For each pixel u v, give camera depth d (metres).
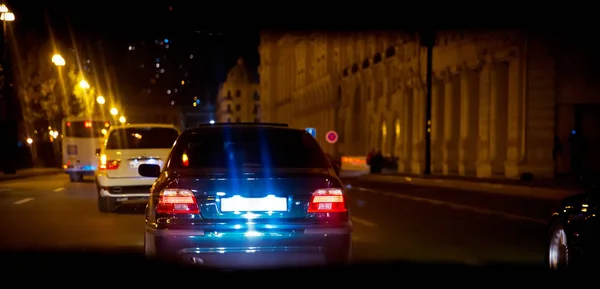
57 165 53.44
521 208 18.72
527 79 30.94
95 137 34.62
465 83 37.31
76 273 8.69
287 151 7.90
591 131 31.36
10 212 16.75
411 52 43.81
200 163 7.68
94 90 66.06
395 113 48.75
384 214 16.80
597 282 7.27
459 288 7.83
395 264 9.42
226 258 6.79
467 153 37.28
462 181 29.69
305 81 80.00
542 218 15.88
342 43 63.03
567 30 29.31
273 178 6.90
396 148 48.72
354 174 47.81
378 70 52.16
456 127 39.50
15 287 7.88
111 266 9.20
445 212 17.39
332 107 65.75
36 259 9.78
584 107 31.33
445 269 9.06
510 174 31.88
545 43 30.47
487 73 34.53
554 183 27.05
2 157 40.03
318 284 7.59
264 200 6.87
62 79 48.41
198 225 6.75
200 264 6.82
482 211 17.69
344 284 7.67
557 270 8.30
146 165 8.80
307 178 6.99
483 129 34.97
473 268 9.16
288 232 6.79
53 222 14.50
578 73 30.78
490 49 33.66
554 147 30.95
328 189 7.00
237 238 6.73
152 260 7.00
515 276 8.61
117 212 16.69
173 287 7.39
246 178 6.87
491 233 13.01
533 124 30.97
